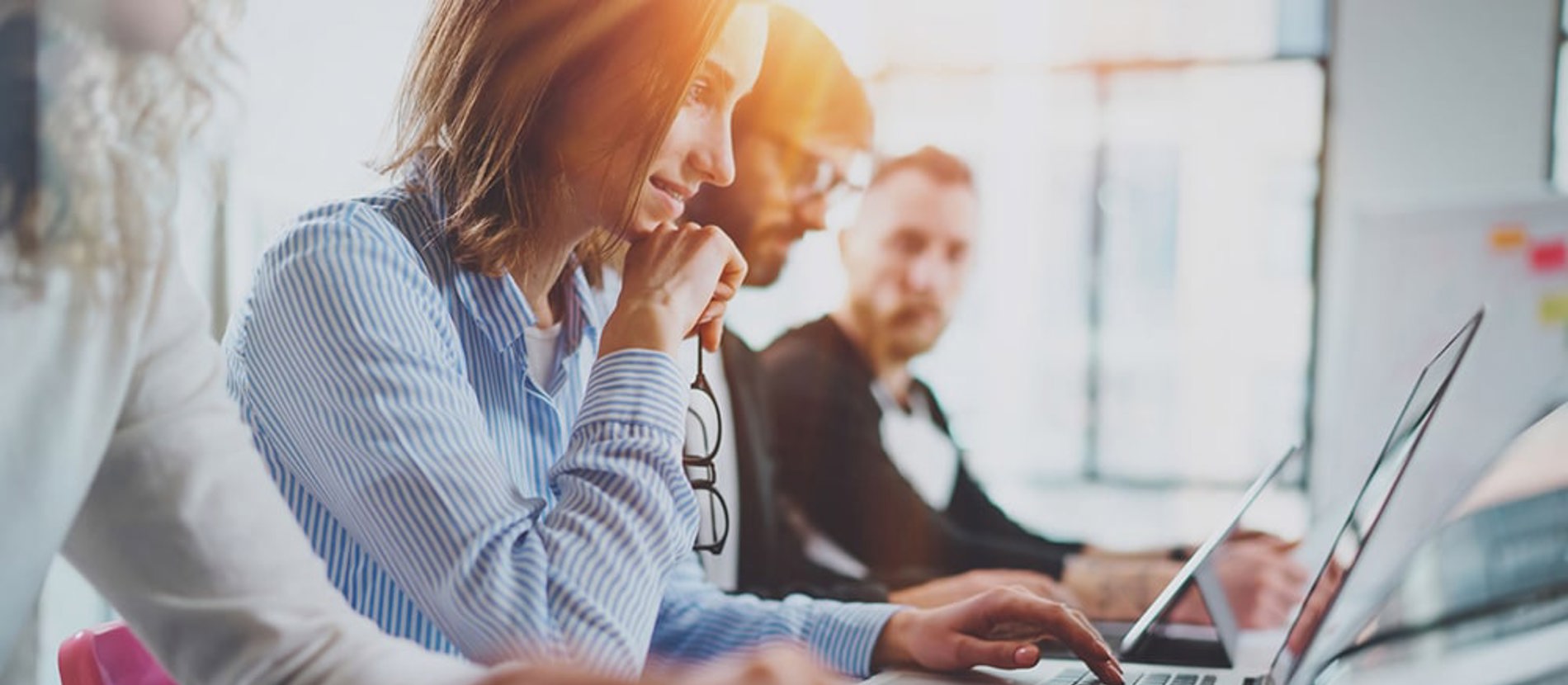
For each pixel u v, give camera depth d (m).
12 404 0.60
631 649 0.88
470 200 1.00
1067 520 5.33
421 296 0.98
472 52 1.01
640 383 0.99
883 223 2.06
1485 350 2.93
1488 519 1.46
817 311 3.70
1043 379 5.46
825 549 1.88
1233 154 5.12
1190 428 5.28
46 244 0.60
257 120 2.85
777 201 1.67
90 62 0.60
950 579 1.77
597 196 1.02
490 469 0.93
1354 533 1.18
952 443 2.11
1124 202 5.47
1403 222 3.16
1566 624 1.28
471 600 0.87
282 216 2.89
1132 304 5.36
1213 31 5.08
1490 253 3.02
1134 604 1.67
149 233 0.64
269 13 2.93
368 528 0.92
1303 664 1.12
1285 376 5.12
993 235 5.43
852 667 1.10
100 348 0.62
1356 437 3.22
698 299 1.05
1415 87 4.64
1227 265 5.16
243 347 1.00
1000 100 5.36
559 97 0.99
